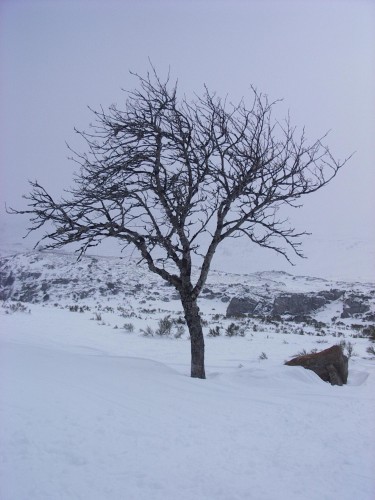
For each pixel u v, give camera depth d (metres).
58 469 3.57
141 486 3.56
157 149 9.11
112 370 7.64
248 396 7.45
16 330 15.34
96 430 4.52
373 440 5.51
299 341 18.00
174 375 8.28
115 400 5.74
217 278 49.72
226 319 28.95
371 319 32.59
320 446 5.16
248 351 14.91
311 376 9.74
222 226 9.41
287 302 35.59
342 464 4.64
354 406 7.32
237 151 9.36
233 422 5.73
